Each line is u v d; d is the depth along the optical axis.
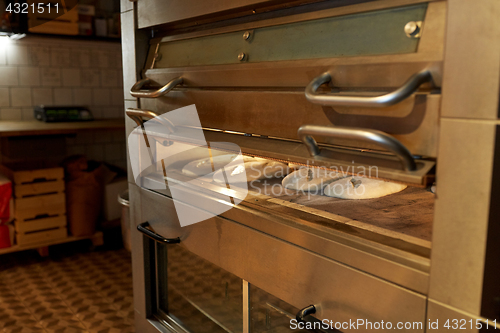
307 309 1.00
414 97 0.80
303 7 1.07
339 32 0.97
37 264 3.07
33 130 2.91
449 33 0.73
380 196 1.31
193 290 1.51
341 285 0.95
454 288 0.77
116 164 4.15
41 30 3.29
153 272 1.72
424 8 0.82
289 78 1.05
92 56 3.98
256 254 1.16
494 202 0.72
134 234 1.75
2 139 3.32
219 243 1.29
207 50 1.33
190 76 1.34
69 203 3.21
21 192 3.00
